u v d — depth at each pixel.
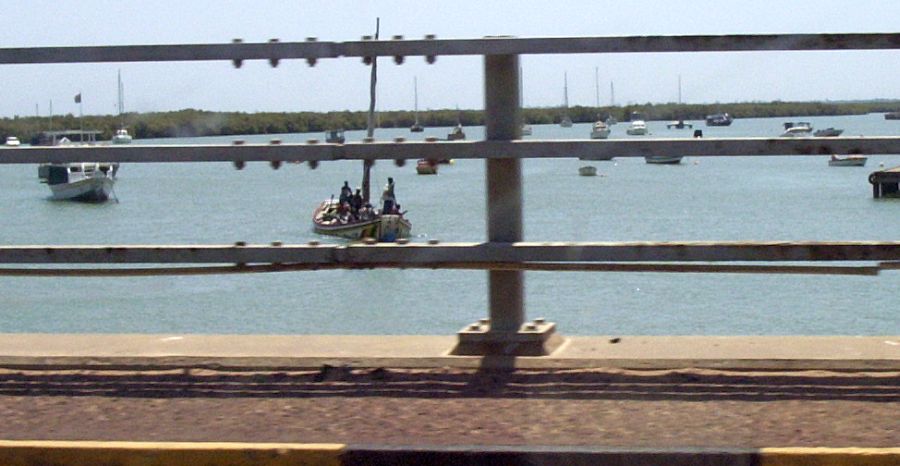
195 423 7.32
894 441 6.61
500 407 7.51
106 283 33.94
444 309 29.45
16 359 8.73
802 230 50.03
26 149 8.32
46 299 31.34
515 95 8.29
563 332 25.83
